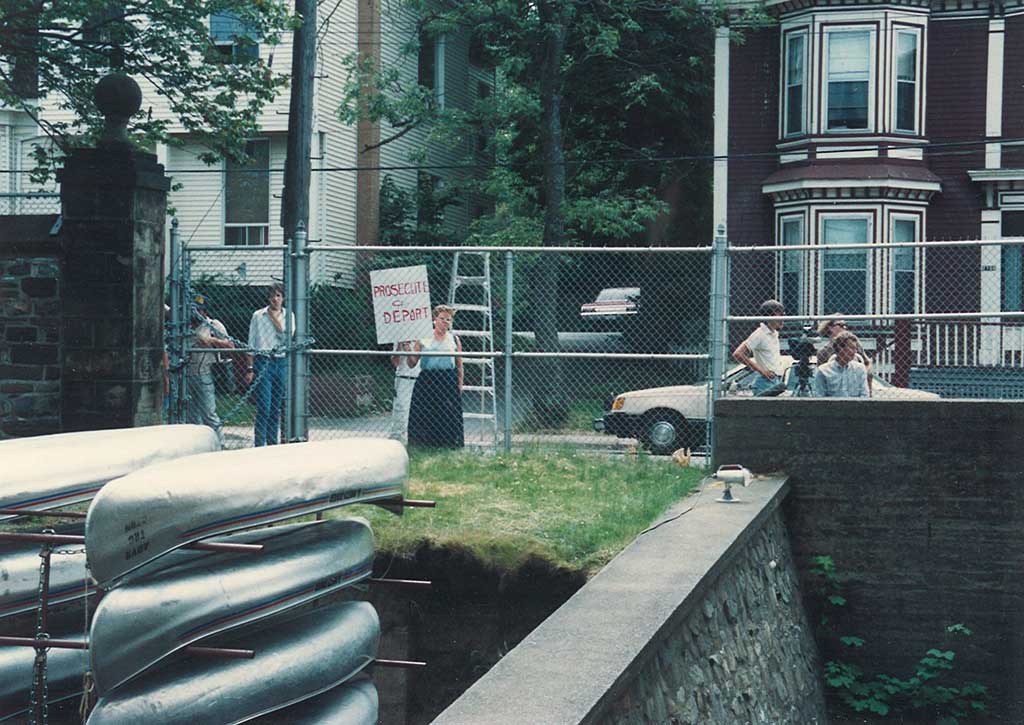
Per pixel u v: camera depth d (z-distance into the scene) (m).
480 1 25.67
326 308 20.16
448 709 3.95
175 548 4.80
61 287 10.65
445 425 12.34
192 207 25.95
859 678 9.73
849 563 9.83
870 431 9.80
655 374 20.72
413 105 26.86
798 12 25.03
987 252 24.34
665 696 5.39
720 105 25.72
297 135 18.50
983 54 24.77
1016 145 24.59
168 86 16.94
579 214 24.86
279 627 5.45
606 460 11.16
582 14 24.80
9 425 10.78
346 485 5.59
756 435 9.98
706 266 25.38
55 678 6.18
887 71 24.50
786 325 14.79
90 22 16.08
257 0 16.22
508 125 27.92
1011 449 9.57
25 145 26.06
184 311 12.35
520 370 19.09
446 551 8.05
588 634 4.91
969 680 9.60
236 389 15.74
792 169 24.84
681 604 5.51
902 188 24.27
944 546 9.70
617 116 27.88
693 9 25.09
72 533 6.45
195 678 4.89
